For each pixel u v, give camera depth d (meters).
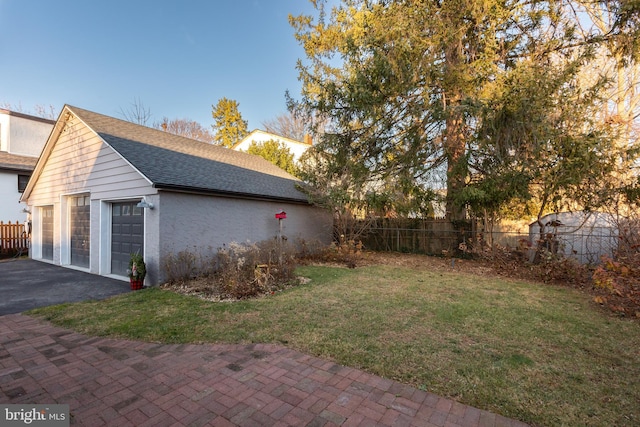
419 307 5.48
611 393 2.90
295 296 6.16
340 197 10.49
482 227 11.42
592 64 10.89
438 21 9.04
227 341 4.05
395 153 11.47
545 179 8.58
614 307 5.20
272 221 11.05
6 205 14.48
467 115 9.18
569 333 4.36
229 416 2.55
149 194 7.61
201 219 8.48
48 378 3.15
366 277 8.16
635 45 8.45
